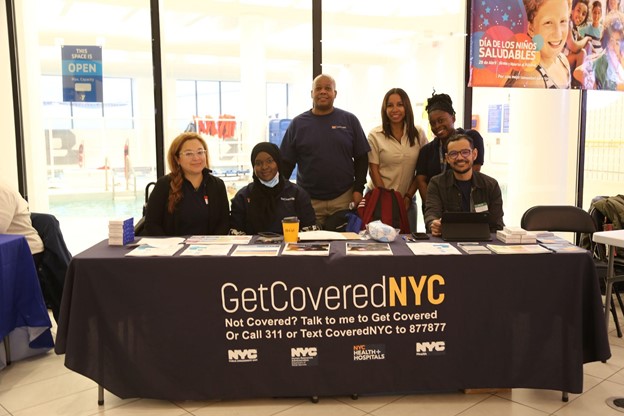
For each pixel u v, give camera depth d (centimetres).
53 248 366
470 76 470
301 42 955
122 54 982
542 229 372
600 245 414
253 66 731
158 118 466
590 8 491
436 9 536
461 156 318
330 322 259
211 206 325
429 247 271
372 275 256
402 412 259
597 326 260
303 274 255
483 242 283
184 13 727
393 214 363
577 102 531
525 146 521
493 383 266
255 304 257
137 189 1027
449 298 260
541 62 482
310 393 263
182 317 257
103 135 1042
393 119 387
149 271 254
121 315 256
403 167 392
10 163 459
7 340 324
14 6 458
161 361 260
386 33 710
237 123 805
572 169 541
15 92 463
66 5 707
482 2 462
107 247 277
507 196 544
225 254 258
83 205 935
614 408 263
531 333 263
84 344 256
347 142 380
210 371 261
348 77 900
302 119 385
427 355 263
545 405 266
